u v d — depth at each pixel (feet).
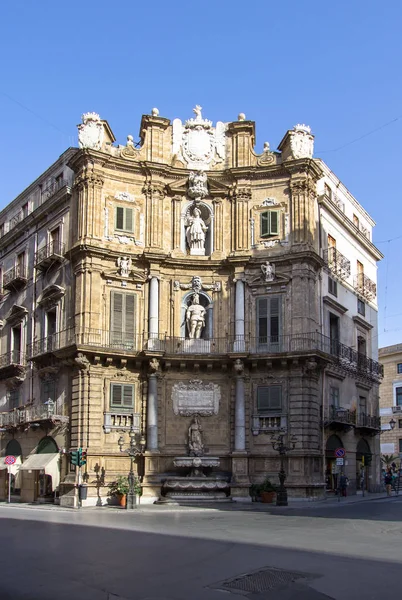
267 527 80.84
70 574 49.65
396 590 43.91
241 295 138.41
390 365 264.11
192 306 139.03
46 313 146.20
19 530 78.59
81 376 129.80
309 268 137.69
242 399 133.90
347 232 165.48
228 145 146.61
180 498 123.75
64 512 110.42
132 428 132.05
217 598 42.19
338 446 146.82
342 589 44.24
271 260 138.51
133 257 137.39
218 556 57.11
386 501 136.15
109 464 128.88
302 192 139.85
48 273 147.54
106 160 138.41
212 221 143.64
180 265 140.26
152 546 63.52
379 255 185.78
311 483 129.08
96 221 136.26
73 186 141.59
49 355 136.67
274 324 137.39
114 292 135.85
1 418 154.51
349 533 73.97
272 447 132.46
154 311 136.15
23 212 167.73
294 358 132.36
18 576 49.03
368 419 162.71
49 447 136.26
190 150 145.69
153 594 43.29
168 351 137.08
